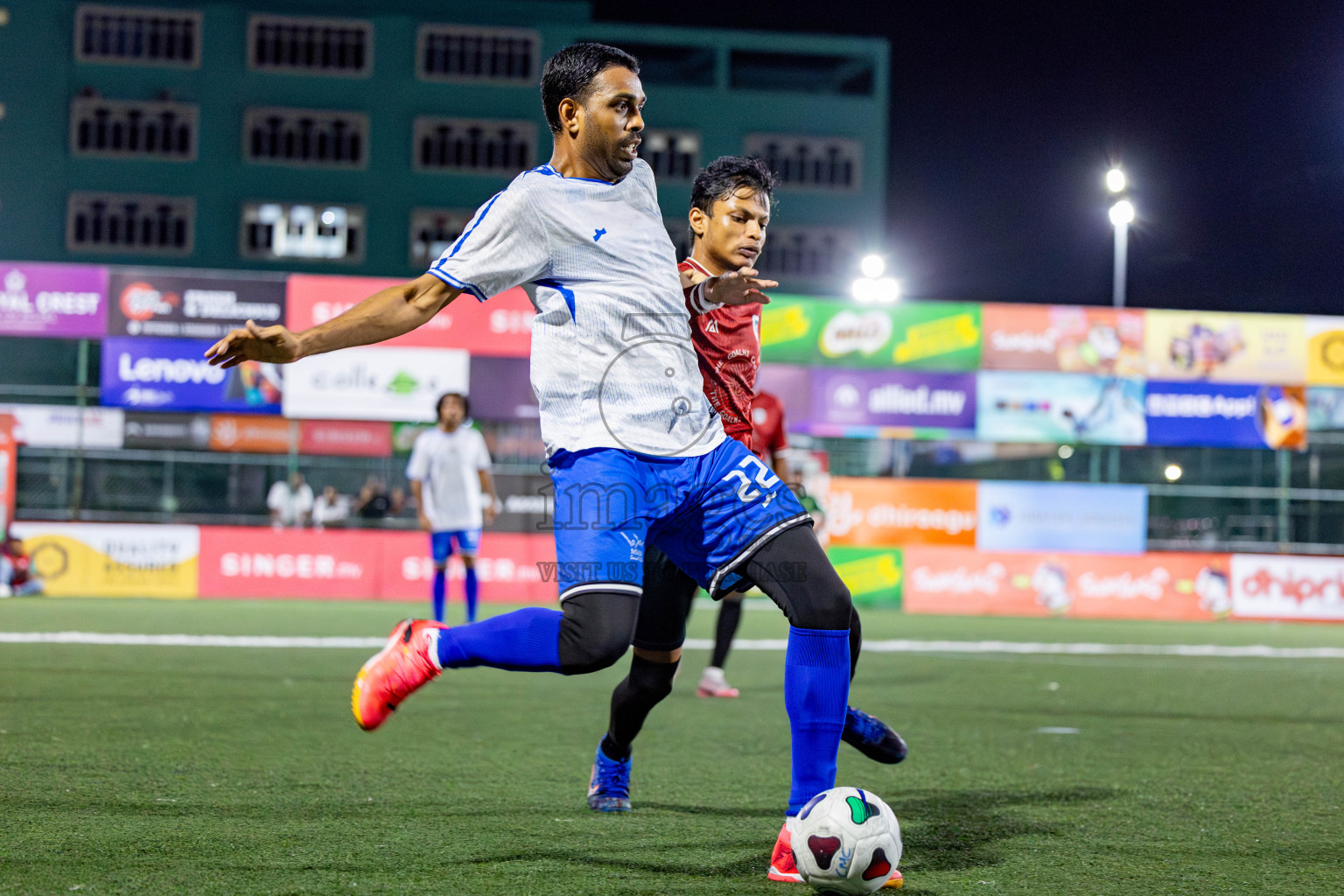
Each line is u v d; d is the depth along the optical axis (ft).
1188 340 57.67
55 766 15.15
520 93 138.82
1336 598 58.03
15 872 10.21
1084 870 11.12
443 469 36.63
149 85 134.92
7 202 132.36
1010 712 23.17
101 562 53.72
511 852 11.28
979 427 57.52
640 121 11.07
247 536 54.80
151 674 25.81
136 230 134.00
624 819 12.89
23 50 133.39
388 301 10.37
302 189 135.85
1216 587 57.88
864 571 57.11
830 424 56.90
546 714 21.29
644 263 10.95
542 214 10.64
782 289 140.97
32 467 65.51
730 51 142.82
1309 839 12.66
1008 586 57.62
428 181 137.18
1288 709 24.57
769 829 12.53
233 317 54.13
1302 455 62.75
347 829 12.11
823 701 10.80
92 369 94.07
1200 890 10.53
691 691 25.49
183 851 11.04
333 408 54.49
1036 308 57.47
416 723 19.90
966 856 11.56
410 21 137.49
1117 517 58.18
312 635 36.47
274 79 135.95
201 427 57.62
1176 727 21.48
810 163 142.82
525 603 55.42
